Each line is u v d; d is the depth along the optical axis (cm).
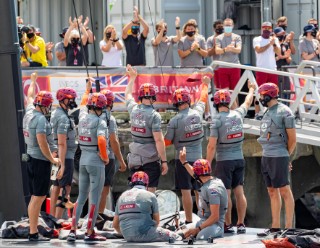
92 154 2633
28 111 2628
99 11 4403
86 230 2678
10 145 3022
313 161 3531
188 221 2878
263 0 4050
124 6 4119
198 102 2950
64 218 3033
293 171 3528
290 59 3766
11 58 3030
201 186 2683
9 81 3027
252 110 3703
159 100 3456
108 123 2794
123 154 3388
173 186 3459
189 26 3516
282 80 3594
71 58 3550
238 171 2828
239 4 4212
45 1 4334
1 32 3016
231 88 3534
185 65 3531
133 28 3547
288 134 2712
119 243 2595
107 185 2856
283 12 4156
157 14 4081
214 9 4169
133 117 2839
